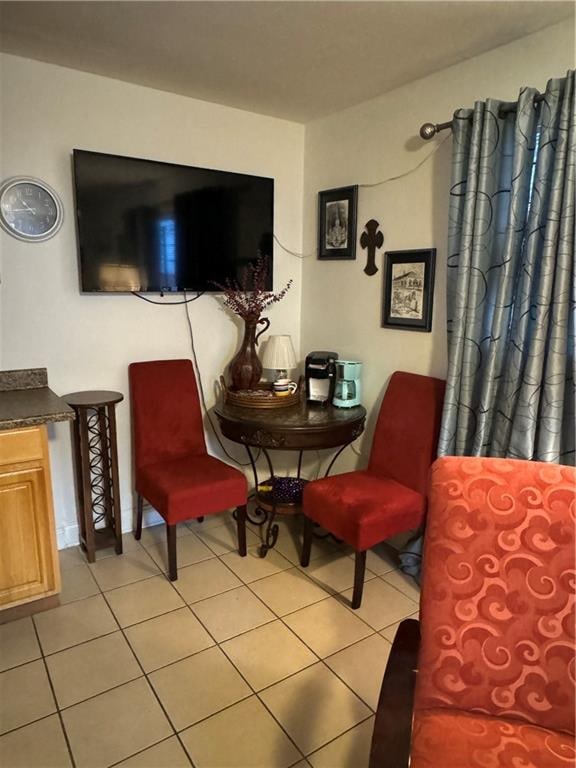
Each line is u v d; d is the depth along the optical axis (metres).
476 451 2.11
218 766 1.49
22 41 2.07
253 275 2.97
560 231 1.83
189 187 2.66
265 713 1.67
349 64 2.25
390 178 2.61
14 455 1.94
